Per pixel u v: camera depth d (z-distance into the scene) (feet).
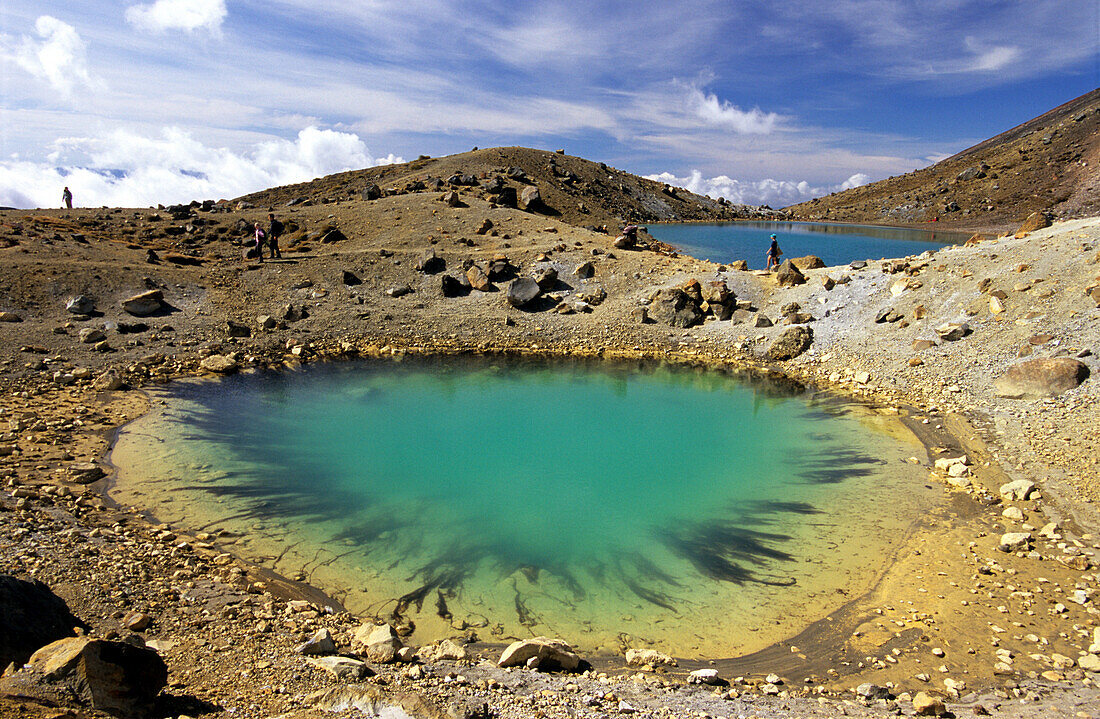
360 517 38.50
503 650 26.53
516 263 99.86
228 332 75.82
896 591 30.40
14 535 29.32
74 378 58.13
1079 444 41.52
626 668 25.21
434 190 163.12
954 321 65.21
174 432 49.78
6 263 77.46
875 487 41.68
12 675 14.39
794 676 24.56
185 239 113.70
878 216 294.46
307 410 56.95
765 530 37.32
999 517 36.45
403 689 19.40
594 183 260.21
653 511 39.73
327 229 116.06
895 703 21.70
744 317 81.87
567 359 76.07
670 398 62.23
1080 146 256.11
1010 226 217.15
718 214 304.30
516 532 37.17
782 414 57.31
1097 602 27.96
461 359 75.20
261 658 20.70
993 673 23.81
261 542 35.22
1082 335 52.70
